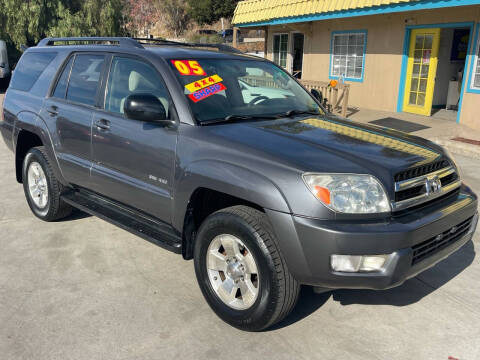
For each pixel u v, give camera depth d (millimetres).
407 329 3141
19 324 3109
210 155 3080
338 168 2740
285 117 3721
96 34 24734
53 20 23906
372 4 10523
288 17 13758
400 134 3607
